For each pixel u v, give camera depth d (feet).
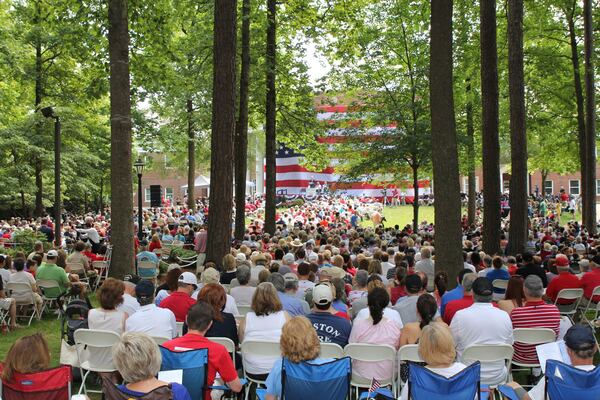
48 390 13.78
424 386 14.42
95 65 54.54
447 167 35.45
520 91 53.93
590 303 34.63
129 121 41.73
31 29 100.42
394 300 29.19
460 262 35.29
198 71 77.87
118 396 12.45
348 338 20.89
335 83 86.58
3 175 108.37
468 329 19.67
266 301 20.48
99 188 144.46
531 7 75.25
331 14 73.26
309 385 15.07
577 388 14.11
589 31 76.69
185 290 24.29
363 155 84.89
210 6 60.90
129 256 41.34
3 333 34.27
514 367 25.84
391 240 65.10
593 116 77.66
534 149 128.88
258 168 265.13
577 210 157.38
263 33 72.13
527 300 22.79
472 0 70.23
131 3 52.90
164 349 15.97
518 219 53.78
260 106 83.30
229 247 42.50
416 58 82.48
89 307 27.55
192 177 122.42
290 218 135.13
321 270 30.07
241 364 23.12
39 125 107.24
